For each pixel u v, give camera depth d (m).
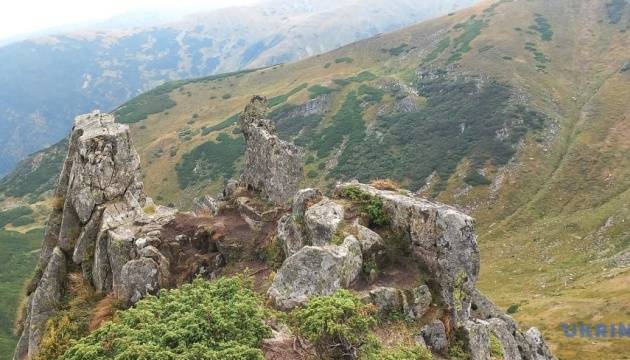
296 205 22.27
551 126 156.88
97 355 13.64
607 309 79.88
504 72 183.62
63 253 26.33
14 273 125.38
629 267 94.81
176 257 24.59
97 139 27.33
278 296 17.38
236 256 24.45
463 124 163.50
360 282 18.23
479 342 17.86
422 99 186.88
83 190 26.58
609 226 115.19
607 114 158.50
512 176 142.25
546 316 83.81
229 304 15.41
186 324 14.29
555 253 113.88
